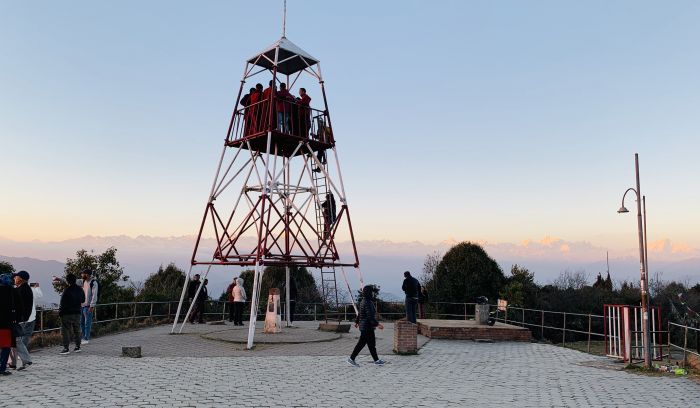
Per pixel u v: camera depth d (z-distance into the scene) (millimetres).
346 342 19203
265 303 31938
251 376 12109
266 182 19922
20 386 10445
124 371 12312
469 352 17391
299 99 22266
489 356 16469
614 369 14125
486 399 10125
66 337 15070
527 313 31688
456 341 20578
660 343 15984
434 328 21031
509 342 20547
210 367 13203
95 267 29375
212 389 10508
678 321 27359
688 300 33719
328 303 33156
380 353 16594
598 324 33406
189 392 10156
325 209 22719
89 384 10727
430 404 9641
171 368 12898
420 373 13062
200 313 25906
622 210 15141
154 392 10078
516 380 12266
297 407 9195
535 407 9484
